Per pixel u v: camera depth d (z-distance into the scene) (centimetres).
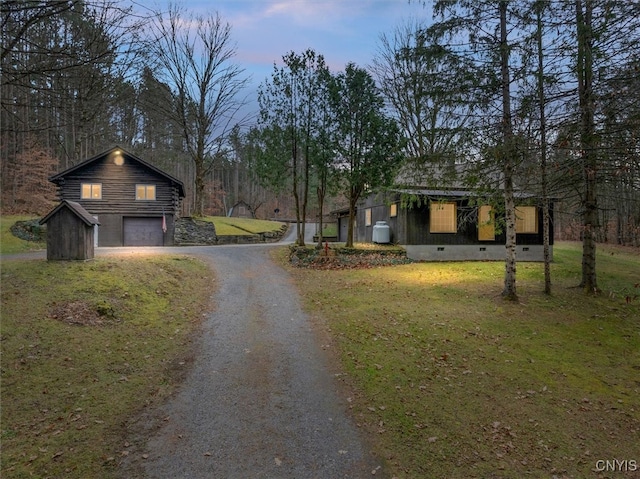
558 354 638
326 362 597
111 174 2311
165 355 608
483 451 385
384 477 344
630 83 649
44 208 2609
